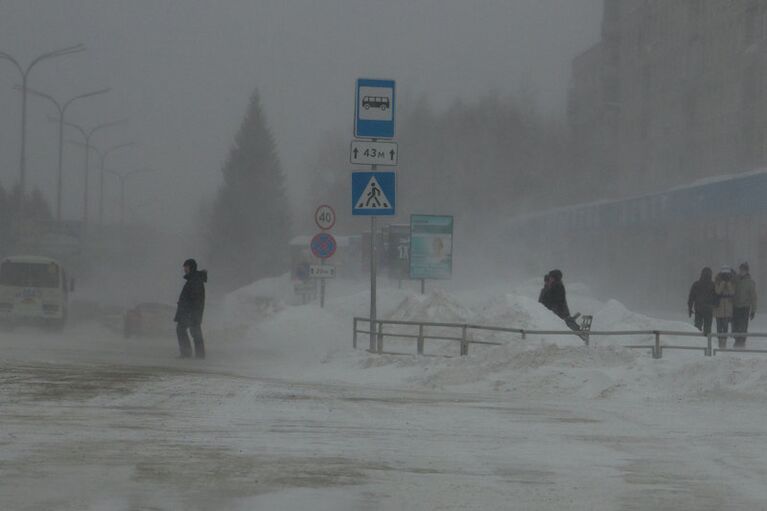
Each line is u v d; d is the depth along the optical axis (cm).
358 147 5134
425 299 6625
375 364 4700
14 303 9512
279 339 7488
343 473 1895
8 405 2886
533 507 1630
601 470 2012
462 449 2259
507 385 3891
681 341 5581
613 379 3734
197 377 4069
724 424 2839
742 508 1648
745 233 13538
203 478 1802
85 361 4997
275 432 2444
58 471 1833
